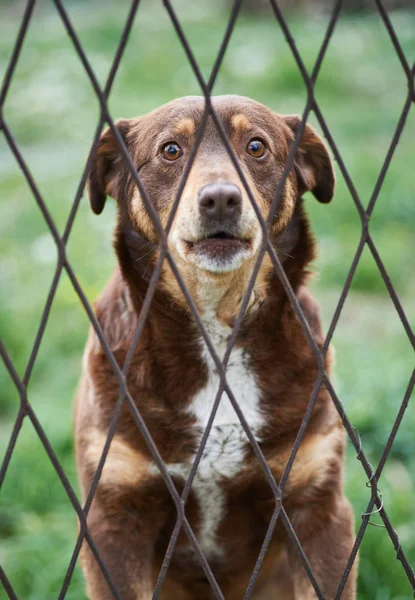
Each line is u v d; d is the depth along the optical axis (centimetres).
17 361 738
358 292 877
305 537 401
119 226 429
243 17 2422
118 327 413
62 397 702
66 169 1300
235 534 426
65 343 779
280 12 260
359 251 279
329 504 398
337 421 405
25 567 499
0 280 884
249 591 288
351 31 1995
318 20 2286
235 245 372
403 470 585
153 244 411
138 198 416
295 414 396
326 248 933
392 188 1076
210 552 433
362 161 1163
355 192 276
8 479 575
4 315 773
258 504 409
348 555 394
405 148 1287
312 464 394
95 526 393
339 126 1410
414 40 1862
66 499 569
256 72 1694
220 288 397
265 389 399
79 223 1019
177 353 401
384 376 673
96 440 394
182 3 2866
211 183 361
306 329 280
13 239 1007
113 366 273
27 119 1530
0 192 1200
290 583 451
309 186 443
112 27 2138
